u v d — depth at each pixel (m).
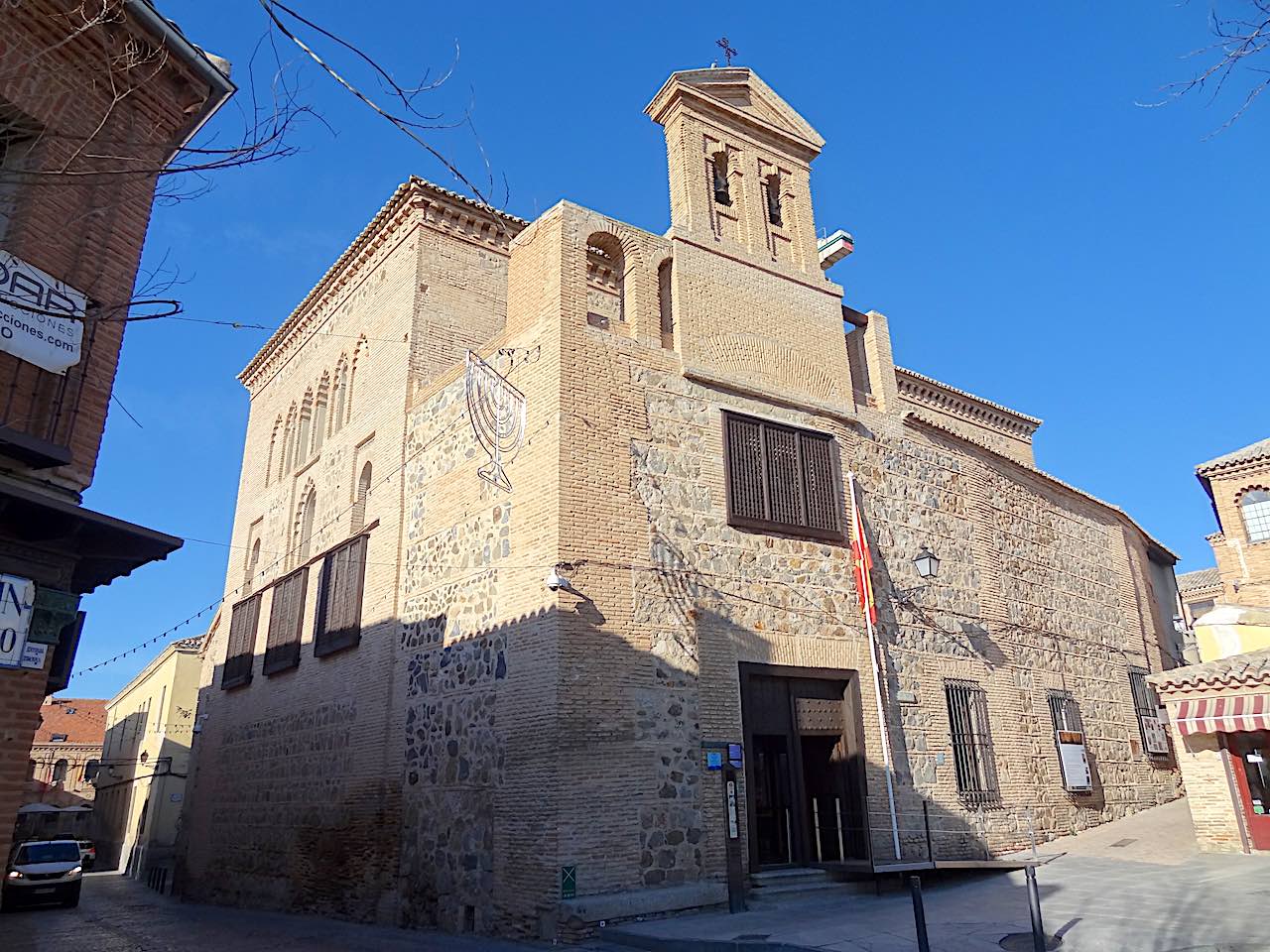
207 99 10.62
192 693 39.16
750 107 19.73
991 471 21.67
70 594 8.52
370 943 12.72
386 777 16.08
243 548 26.64
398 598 17.36
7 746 7.85
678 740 13.58
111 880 35.31
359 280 22.81
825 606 16.20
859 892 14.15
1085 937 9.55
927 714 17.09
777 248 18.89
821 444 17.50
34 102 9.02
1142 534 29.33
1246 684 15.39
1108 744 21.84
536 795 12.55
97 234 9.40
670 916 12.30
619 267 20.55
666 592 14.30
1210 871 13.51
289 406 26.02
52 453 8.27
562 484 13.78
